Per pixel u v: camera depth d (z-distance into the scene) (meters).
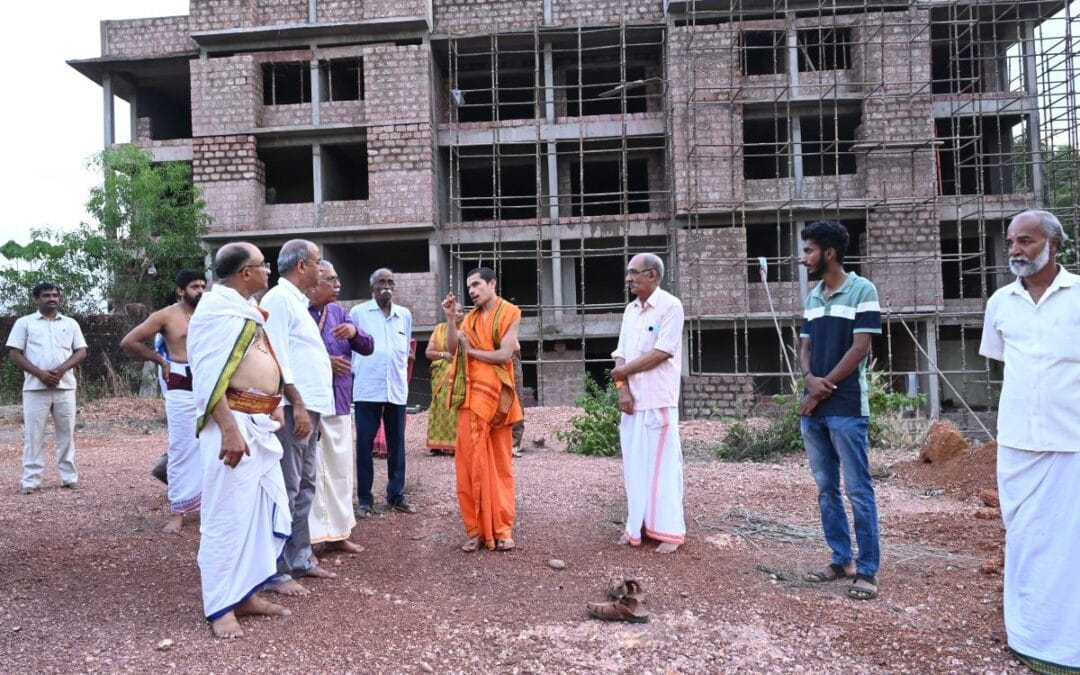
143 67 21.09
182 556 4.67
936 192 18.25
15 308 18.30
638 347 5.00
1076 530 3.12
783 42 20.00
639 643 3.41
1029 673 3.15
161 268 18.44
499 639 3.44
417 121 19.47
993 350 3.59
